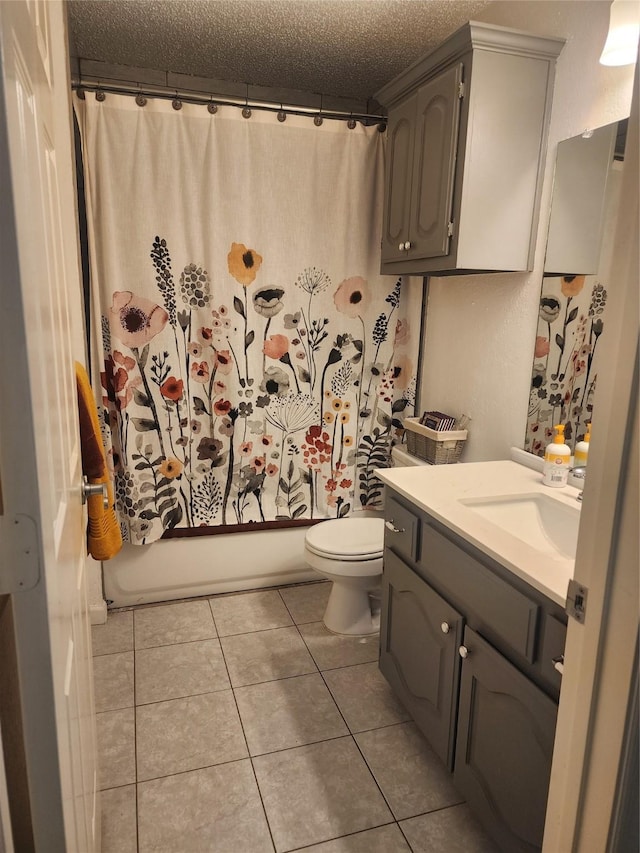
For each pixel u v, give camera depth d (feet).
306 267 8.38
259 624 8.29
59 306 3.34
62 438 3.06
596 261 5.51
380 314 8.84
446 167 6.14
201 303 8.09
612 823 2.66
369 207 8.45
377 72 8.45
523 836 4.26
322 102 9.33
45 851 2.28
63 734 2.34
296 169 8.05
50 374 2.61
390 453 9.41
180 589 8.95
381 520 8.52
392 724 6.36
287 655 7.56
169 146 7.55
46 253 2.75
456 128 5.97
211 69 8.39
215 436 8.54
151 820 5.14
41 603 2.04
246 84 8.93
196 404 8.38
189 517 8.68
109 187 7.43
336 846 4.93
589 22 5.51
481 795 4.77
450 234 6.20
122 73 8.32
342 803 5.35
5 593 2.00
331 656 7.55
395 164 7.35
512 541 4.50
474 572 4.70
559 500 5.44
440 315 8.45
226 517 8.86
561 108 5.91
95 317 7.73
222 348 8.25
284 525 9.16
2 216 1.75
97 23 7.02
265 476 8.91
